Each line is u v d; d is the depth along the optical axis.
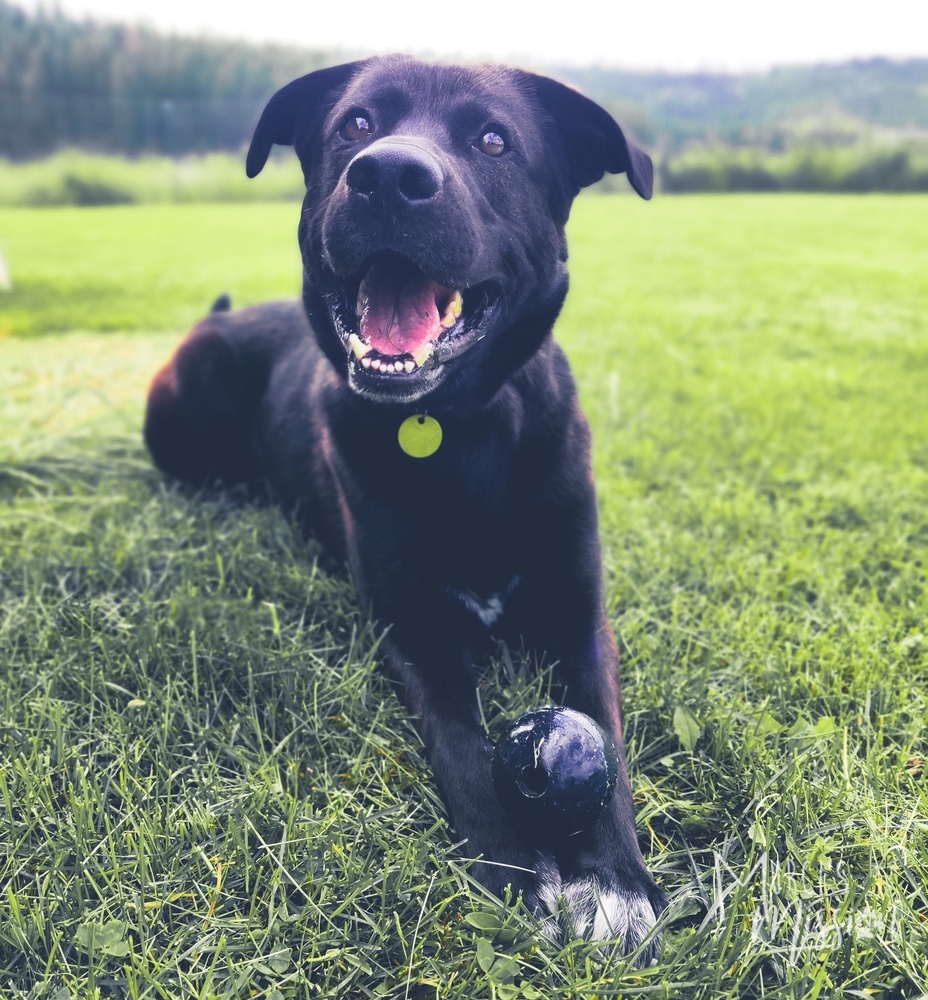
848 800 0.58
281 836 0.56
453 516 0.72
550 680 0.69
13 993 0.45
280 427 1.00
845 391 1.62
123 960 0.48
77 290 2.76
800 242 4.34
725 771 0.62
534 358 0.75
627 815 0.56
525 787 0.53
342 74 0.78
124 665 0.71
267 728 0.66
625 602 0.84
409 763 0.64
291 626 0.77
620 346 1.97
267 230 5.30
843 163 9.02
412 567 0.73
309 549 0.91
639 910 0.52
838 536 0.98
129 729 0.63
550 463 0.73
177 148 11.53
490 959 0.46
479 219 0.66
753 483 1.14
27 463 1.16
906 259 3.66
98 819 0.56
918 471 1.18
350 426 0.75
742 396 1.55
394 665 0.70
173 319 2.26
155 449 1.13
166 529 0.97
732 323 2.28
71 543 0.95
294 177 9.41
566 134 0.77
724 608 0.81
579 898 0.53
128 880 0.52
